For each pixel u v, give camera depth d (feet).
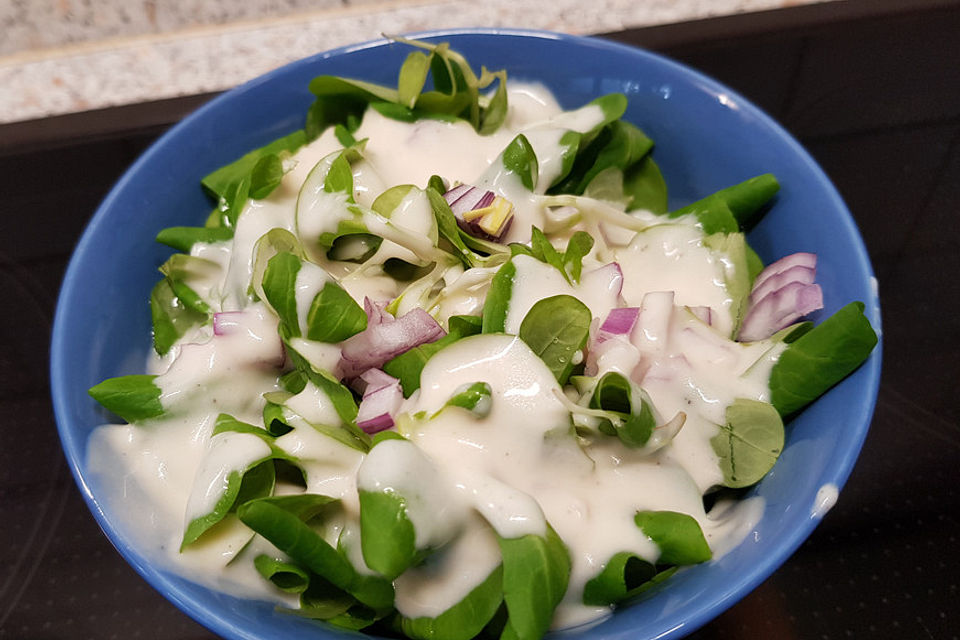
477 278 0.57
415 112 0.67
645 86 0.69
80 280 0.59
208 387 0.56
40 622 0.60
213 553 0.50
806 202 0.60
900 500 0.62
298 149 0.68
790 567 0.59
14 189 0.79
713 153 0.67
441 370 0.50
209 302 0.63
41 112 0.87
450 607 0.45
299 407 0.53
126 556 0.49
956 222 0.76
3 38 0.91
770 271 0.60
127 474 0.54
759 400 0.53
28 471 0.67
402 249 0.60
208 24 0.94
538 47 0.71
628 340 0.54
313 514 0.49
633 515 0.48
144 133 0.82
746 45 0.84
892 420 0.66
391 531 0.42
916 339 0.70
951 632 0.56
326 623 0.47
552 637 0.46
